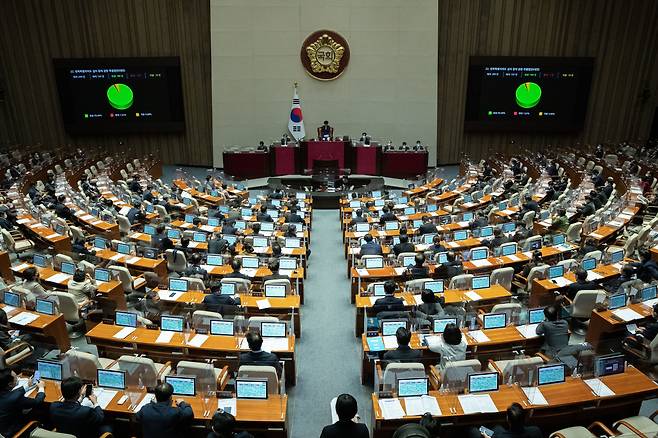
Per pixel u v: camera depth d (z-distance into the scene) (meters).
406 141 26.55
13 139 26.33
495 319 7.98
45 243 12.95
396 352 6.81
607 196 17.34
